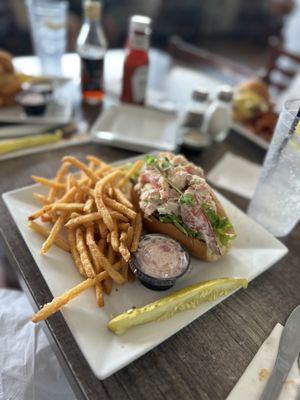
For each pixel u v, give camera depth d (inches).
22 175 16.9
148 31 22.3
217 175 19.1
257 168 20.4
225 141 23.0
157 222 13.5
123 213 13.0
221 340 10.9
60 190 14.7
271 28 98.0
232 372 10.0
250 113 23.9
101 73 24.4
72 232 12.8
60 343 10.2
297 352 10.2
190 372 9.9
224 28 98.9
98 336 9.9
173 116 23.0
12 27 57.1
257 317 11.7
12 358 12.9
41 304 11.2
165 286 11.6
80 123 22.5
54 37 27.5
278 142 13.7
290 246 15.1
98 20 24.2
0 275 23.3
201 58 37.3
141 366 9.9
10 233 13.6
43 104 21.1
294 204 14.0
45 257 12.0
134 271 11.6
